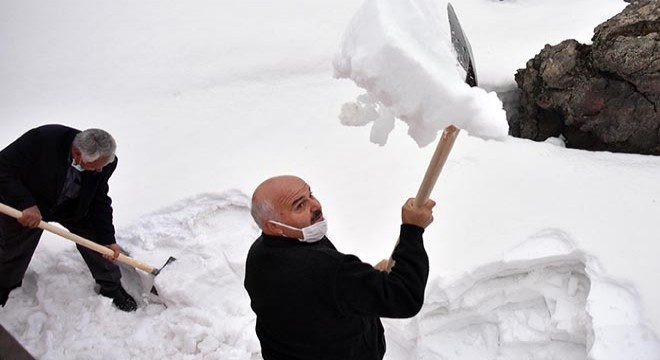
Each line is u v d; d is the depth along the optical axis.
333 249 1.95
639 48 3.75
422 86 1.48
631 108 3.87
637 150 3.93
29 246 3.33
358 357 2.08
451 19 1.61
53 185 2.97
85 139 2.77
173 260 3.66
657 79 3.74
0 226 3.14
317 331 1.90
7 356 1.89
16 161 2.91
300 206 1.89
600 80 3.94
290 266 1.86
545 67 4.15
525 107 4.41
